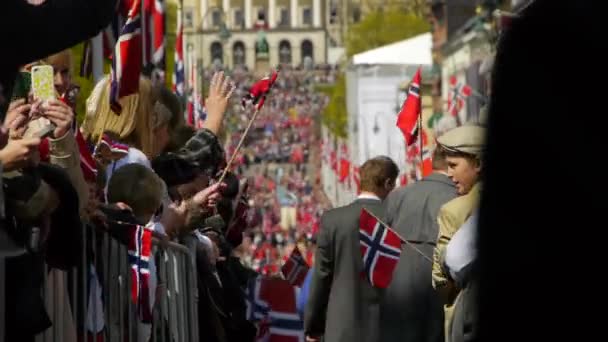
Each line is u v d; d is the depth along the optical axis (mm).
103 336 8852
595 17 2828
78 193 8164
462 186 10672
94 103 11195
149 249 9414
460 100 61469
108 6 6355
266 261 81875
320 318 14320
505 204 2857
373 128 81438
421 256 13344
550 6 2877
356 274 13773
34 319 6969
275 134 184500
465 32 74812
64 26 6086
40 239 7078
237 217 14594
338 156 104000
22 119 7008
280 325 15633
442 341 13531
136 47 11070
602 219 2777
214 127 12773
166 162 11719
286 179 152250
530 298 2801
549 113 2838
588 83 2816
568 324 2775
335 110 144875
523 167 2850
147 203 9961
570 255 2789
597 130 2803
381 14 142000
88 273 8578
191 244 11688
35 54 6008
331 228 13938
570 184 2801
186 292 11453
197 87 46656
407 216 13320
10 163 6566
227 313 12938
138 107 11164
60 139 7844
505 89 2898
